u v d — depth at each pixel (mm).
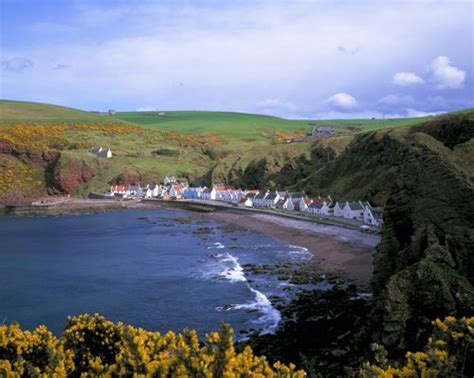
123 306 53375
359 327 40406
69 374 20016
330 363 33250
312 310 47688
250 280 62000
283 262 72312
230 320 46906
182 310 50969
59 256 85438
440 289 34219
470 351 19906
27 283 65375
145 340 19719
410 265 39062
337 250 78250
